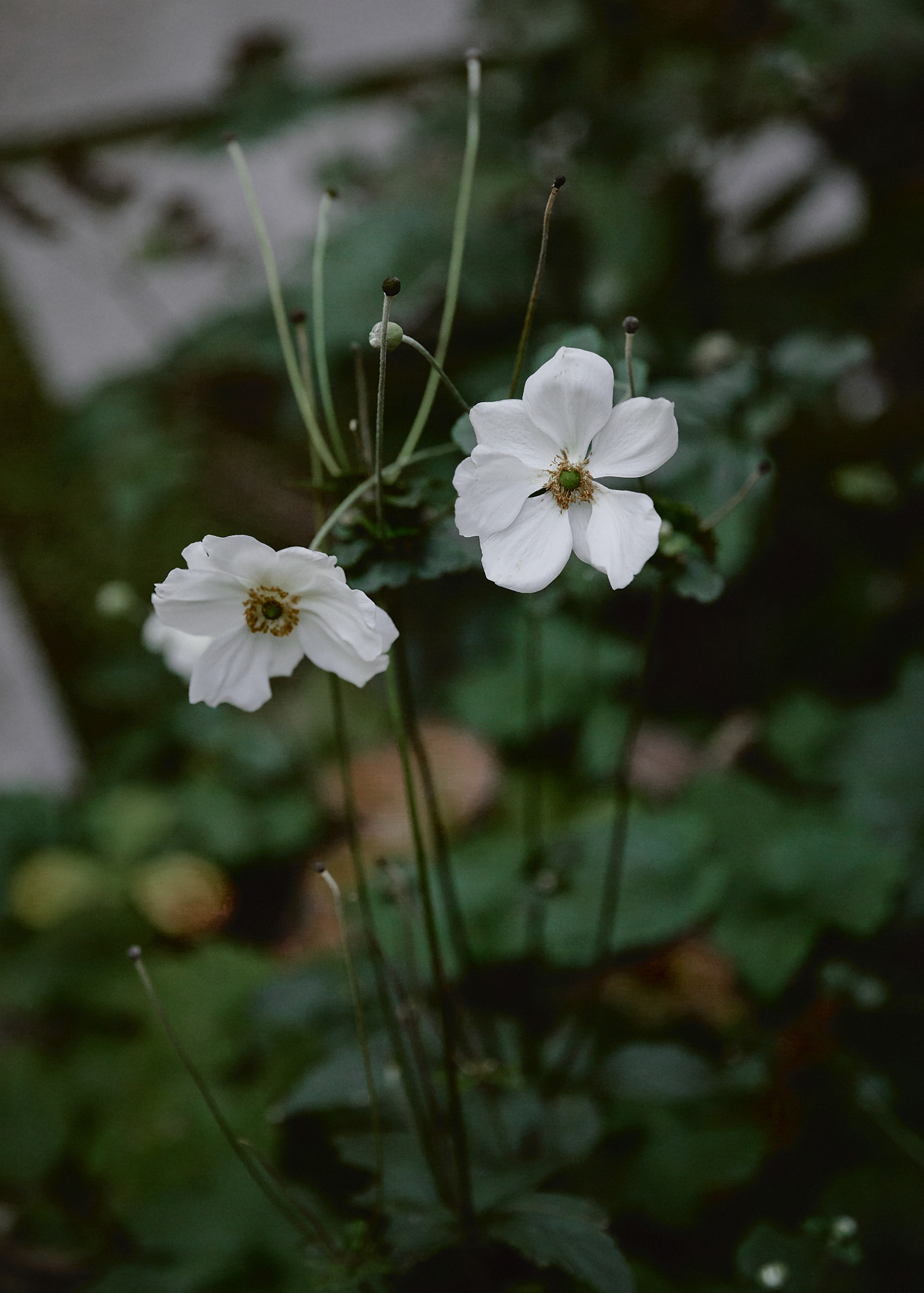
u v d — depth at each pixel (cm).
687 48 118
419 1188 73
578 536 62
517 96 123
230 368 143
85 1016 108
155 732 139
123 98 161
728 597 127
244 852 122
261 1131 88
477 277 118
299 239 155
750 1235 77
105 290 163
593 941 87
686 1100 81
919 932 95
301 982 88
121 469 141
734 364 90
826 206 152
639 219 116
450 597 137
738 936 89
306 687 138
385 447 121
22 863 121
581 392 60
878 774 102
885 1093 85
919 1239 80
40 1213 90
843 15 105
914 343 124
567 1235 70
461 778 114
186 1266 81
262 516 153
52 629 147
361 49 162
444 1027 69
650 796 110
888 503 115
